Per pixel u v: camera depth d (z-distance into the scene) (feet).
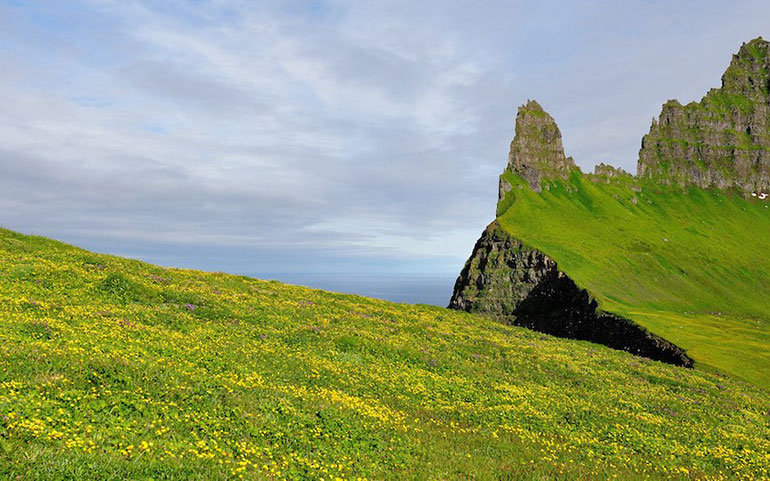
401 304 252.83
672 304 574.97
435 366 117.50
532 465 62.54
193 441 47.50
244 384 69.15
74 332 77.20
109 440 42.34
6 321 75.66
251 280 212.84
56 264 132.36
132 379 58.39
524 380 123.24
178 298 127.85
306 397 69.72
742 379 213.87
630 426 94.68
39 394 47.57
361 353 114.42
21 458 35.19
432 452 60.90
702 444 90.22
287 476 45.65
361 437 60.18
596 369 159.22
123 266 154.30
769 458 86.74
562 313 523.29
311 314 151.53
